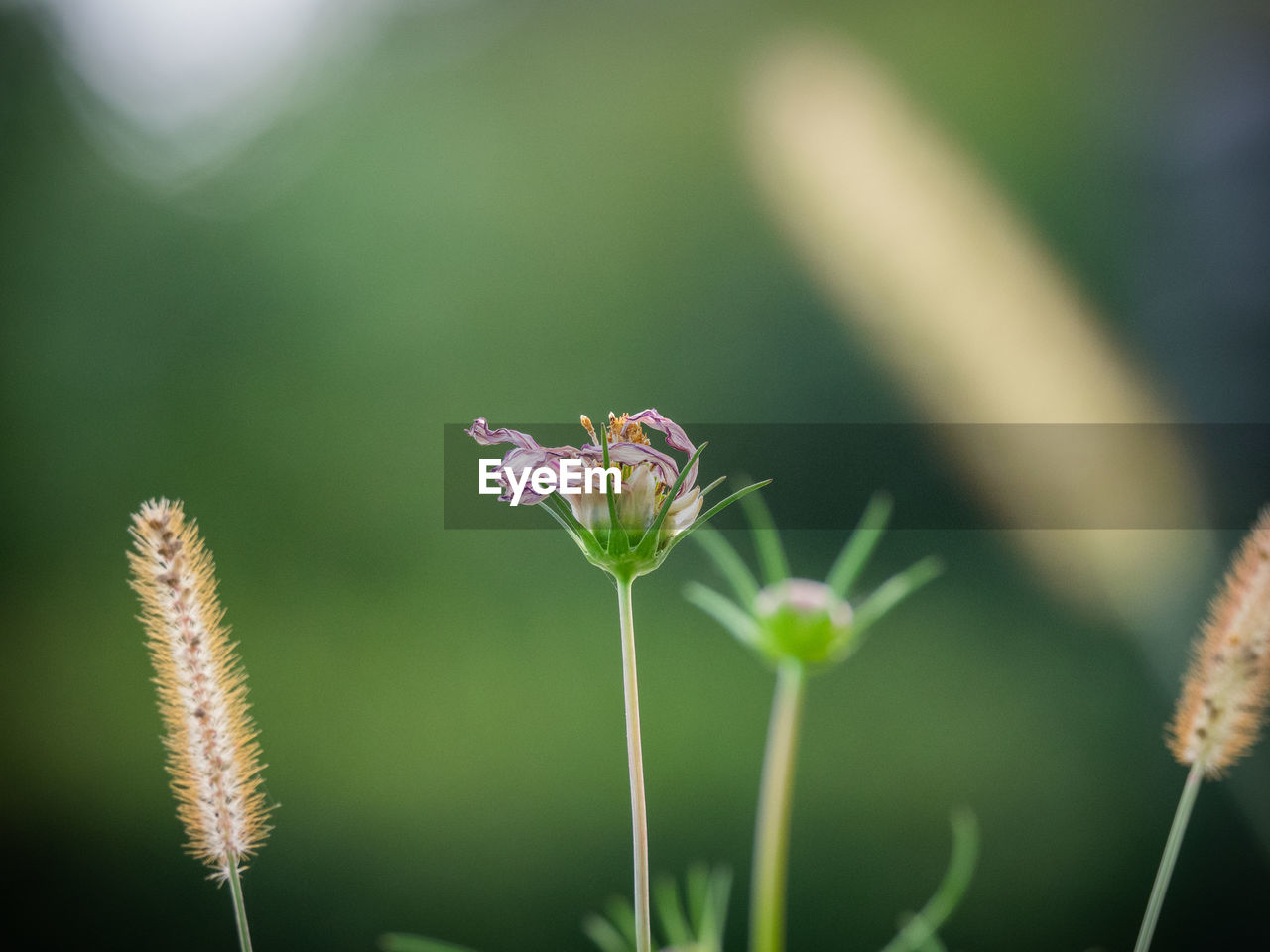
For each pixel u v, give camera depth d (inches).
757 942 15.1
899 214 44.1
